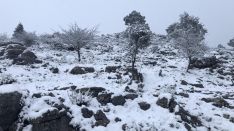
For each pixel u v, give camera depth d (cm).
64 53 2703
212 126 1167
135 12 4350
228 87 1820
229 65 2392
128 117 1129
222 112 1263
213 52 3077
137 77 1623
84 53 2783
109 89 1325
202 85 1753
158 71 1939
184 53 2211
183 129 1077
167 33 4312
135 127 1060
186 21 3738
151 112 1178
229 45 4597
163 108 1201
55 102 1093
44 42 3138
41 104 1063
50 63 2133
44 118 988
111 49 3128
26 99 1084
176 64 2406
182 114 1151
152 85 1625
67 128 1023
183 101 1334
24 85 1467
